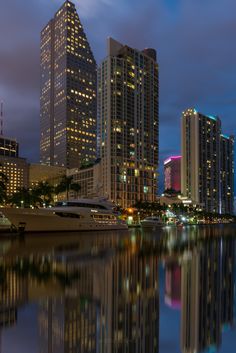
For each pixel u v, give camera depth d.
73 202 93.12
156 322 13.32
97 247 44.94
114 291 18.42
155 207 197.00
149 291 18.59
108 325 12.82
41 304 15.66
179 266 28.12
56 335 11.70
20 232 77.81
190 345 10.98
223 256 35.59
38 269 25.91
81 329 12.35
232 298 17.19
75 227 88.25
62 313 14.28
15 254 36.19
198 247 46.81
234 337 11.84
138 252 39.03
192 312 14.72
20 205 127.50
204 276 23.38
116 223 104.44
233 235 83.56
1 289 18.70
